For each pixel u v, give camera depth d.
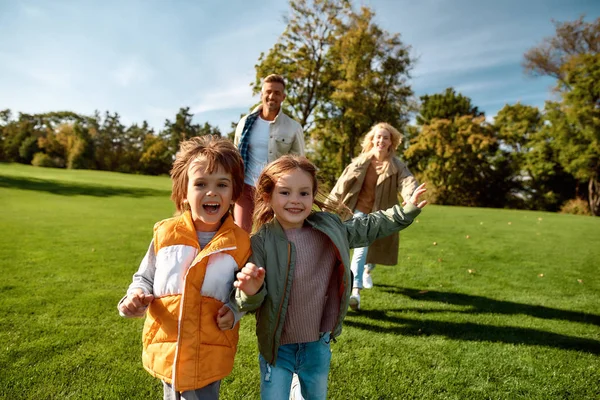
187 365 1.56
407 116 28.95
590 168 29.05
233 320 1.64
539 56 29.97
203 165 1.68
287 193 1.85
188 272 1.60
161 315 1.62
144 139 72.88
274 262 1.79
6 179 22.52
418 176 37.59
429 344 3.11
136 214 11.87
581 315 3.93
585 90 27.72
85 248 6.34
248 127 4.07
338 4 23.67
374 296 4.40
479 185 35.88
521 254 7.28
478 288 4.87
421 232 10.03
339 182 4.24
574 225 13.20
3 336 2.94
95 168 60.69
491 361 2.85
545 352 3.02
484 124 35.62
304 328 1.85
